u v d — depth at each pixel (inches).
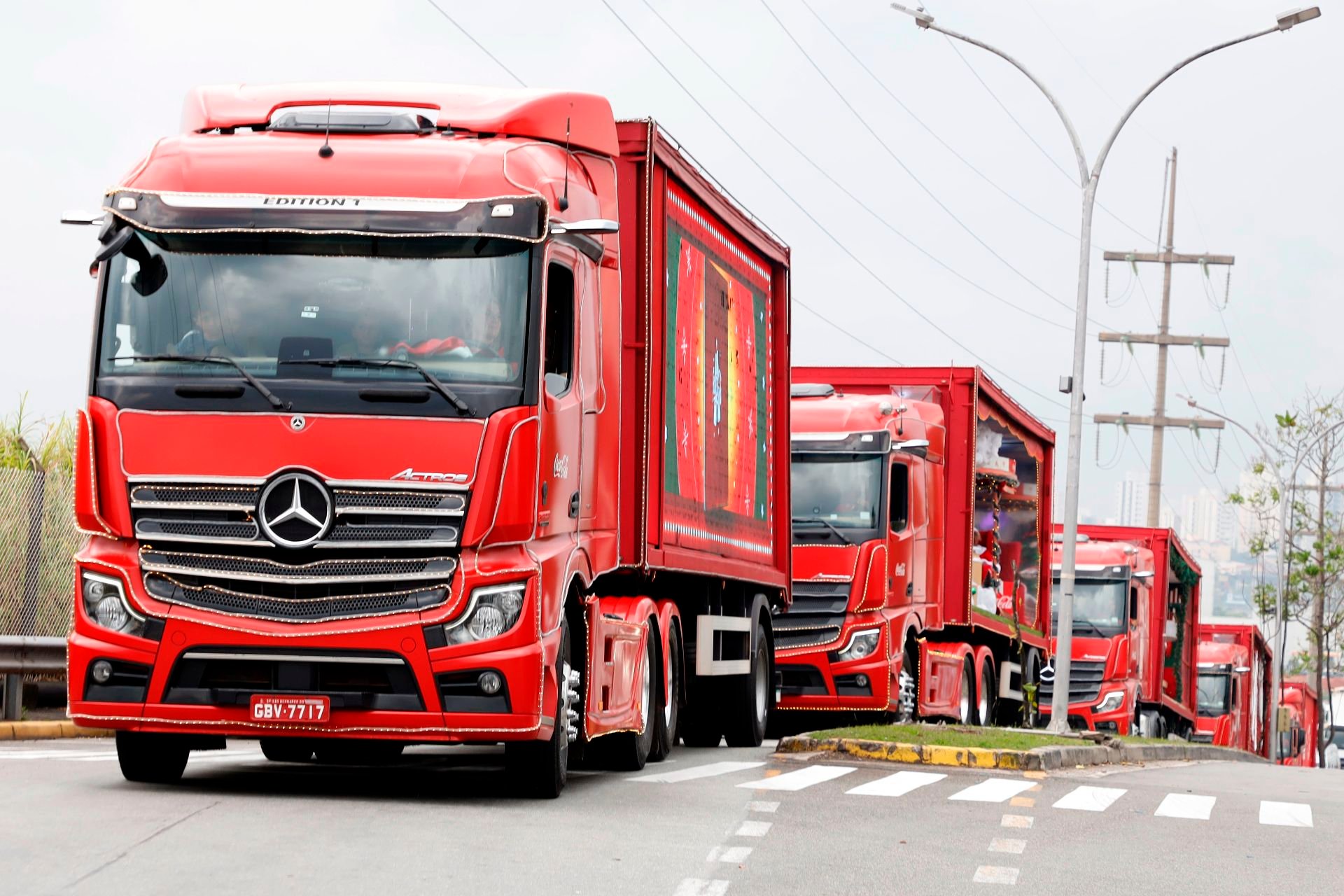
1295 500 5575.8
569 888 785.6
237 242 1066.1
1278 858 1041.5
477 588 1034.1
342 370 1042.1
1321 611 5556.1
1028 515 3026.6
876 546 2220.7
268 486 1026.7
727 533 1708.9
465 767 1387.8
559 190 1162.0
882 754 1626.5
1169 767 2041.1
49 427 2028.8
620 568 1373.0
